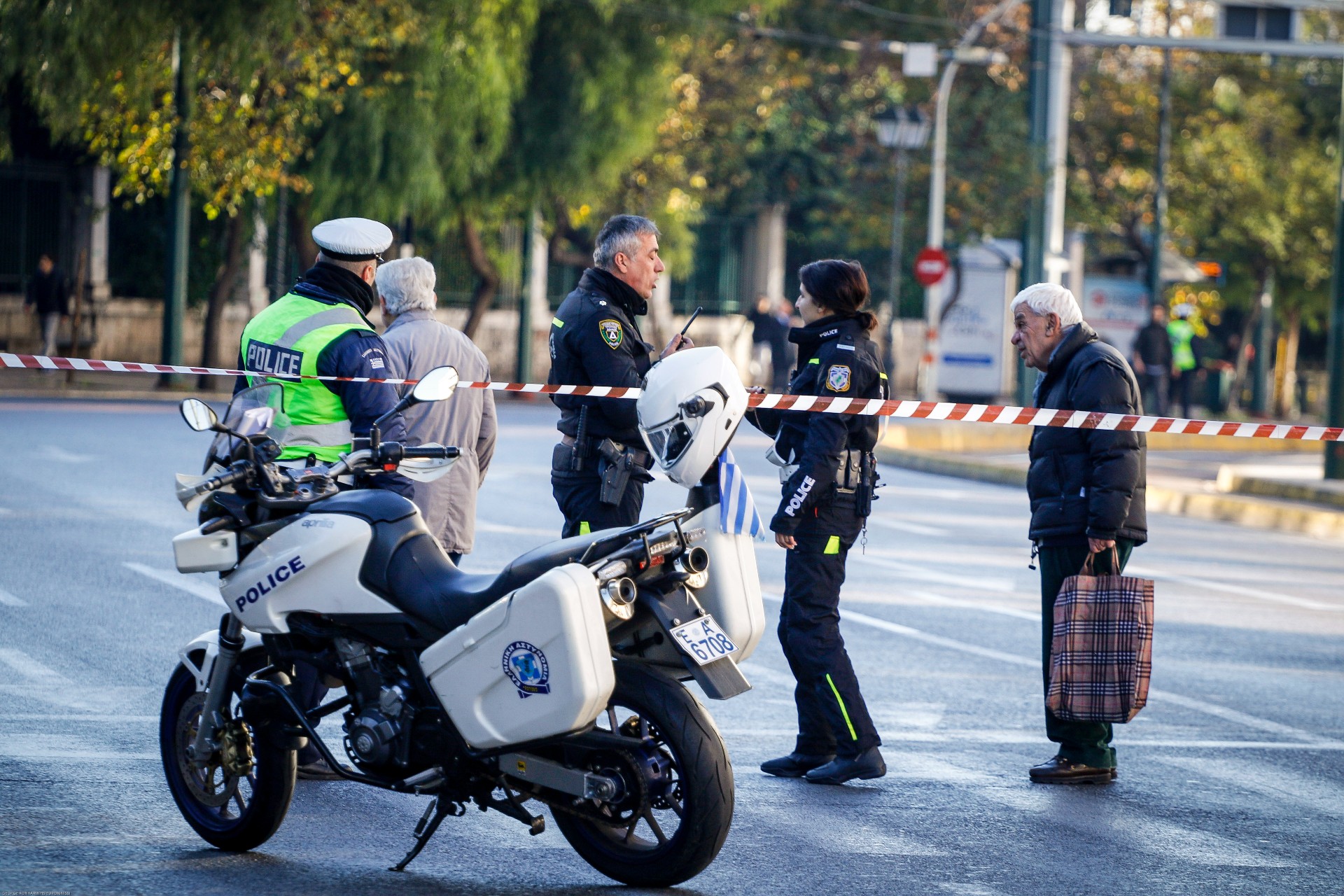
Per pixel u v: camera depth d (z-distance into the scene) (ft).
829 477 69.67
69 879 53.36
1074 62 409.28
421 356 71.36
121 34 244.42
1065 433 73.31
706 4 317.83
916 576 129.18
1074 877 58.49
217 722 57.00
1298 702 91.30
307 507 56.49
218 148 254.68
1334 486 203.72
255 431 56.95
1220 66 419.13
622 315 71.61
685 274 366.84
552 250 349.00
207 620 97.04
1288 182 426.10
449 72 278.67
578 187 312.50
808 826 63.72
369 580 54.54
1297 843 64.08
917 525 162.71
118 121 255.91
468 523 71.77
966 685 90.89
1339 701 92.12
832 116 437.17
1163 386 339.36
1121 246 463.01
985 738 79.41
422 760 54.03
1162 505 202.39
